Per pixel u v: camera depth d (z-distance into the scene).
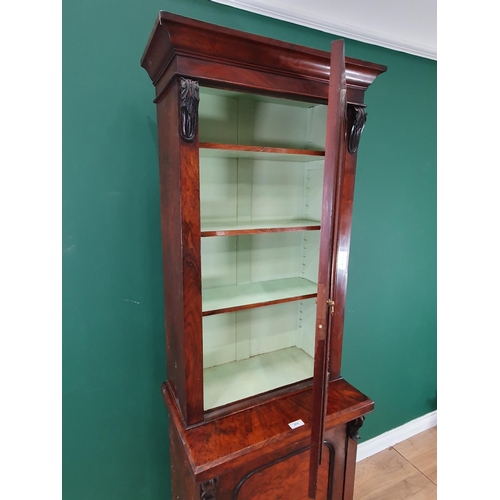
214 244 1.21
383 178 1.64
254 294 1.13
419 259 1.85
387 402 1.92
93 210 1.08
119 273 1.14
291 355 1.33
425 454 1.91
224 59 0.77
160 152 0.97
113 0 1.00
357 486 1.69
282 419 0.95
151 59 0.83
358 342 1.75
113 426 1.21
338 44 0.63
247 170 1.22
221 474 0.83
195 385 0.90
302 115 1.26
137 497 1.30
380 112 1.56
